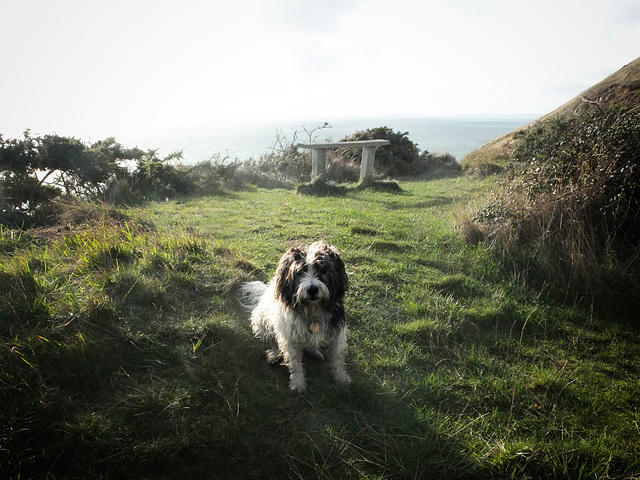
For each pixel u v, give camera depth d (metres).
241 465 1.24
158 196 4.61
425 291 2.29
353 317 2.06
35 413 1.27
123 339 1.59
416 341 1.90
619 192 2.43
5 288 1.74
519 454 1.26
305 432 1.37
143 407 1.34
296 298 1.49
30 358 1.42
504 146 7.99
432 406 1.52
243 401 1.45
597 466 1.24
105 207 3.30
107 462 1.19
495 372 1.71
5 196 3.59
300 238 3.12
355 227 3.37
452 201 4.85
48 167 4.13
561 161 2.78
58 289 1.82
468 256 2.73
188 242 2.49
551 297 2.30
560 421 1.45
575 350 1.88
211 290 2.10
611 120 2.79
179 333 1.71
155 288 1.94
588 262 2.31
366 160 6.28
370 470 1.25
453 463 1.26
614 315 2.14
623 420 1.46
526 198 2.83
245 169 6.43
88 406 1.35
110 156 4.74
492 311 2.11
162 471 1.19
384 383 1.61
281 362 1.72
